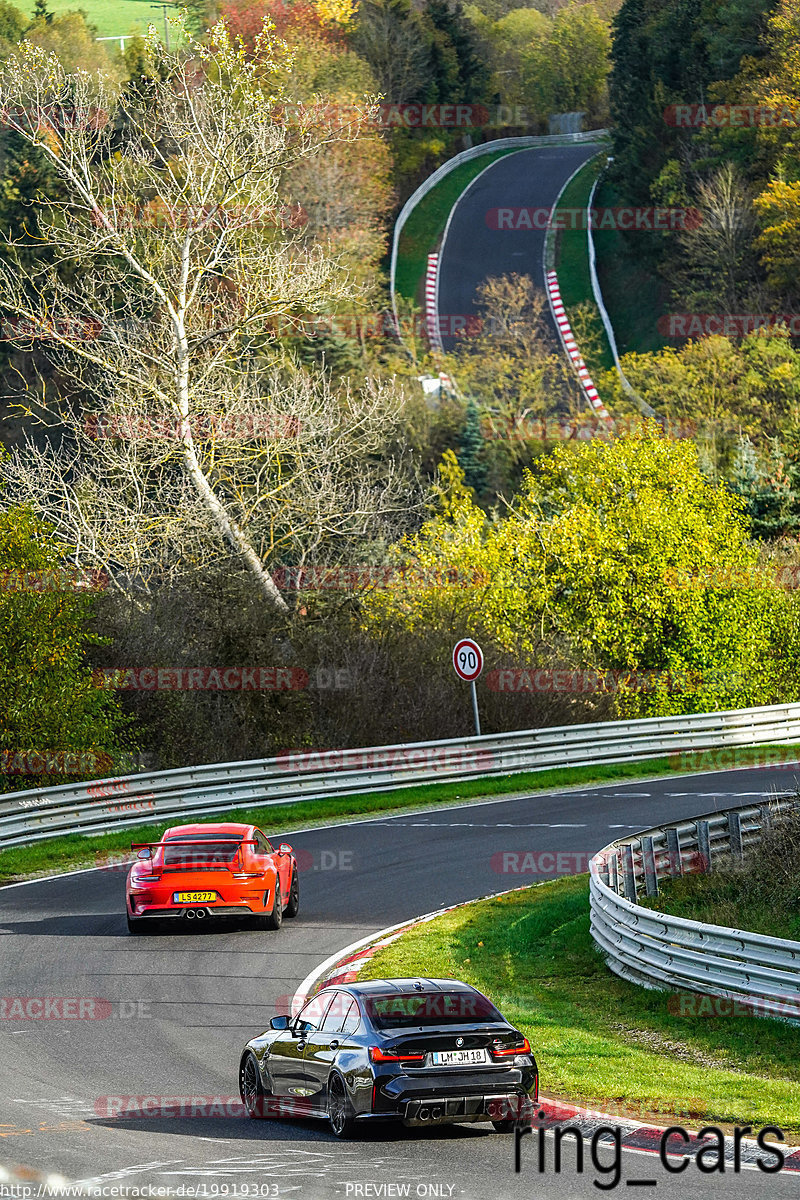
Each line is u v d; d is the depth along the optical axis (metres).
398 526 151.00
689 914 55.38
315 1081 32.28
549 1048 40.97
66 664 92.56
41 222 132.38
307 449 130.50
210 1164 28.89
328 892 69.94
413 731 112.12
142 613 109.62
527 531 136.12
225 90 133.75
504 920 61.78
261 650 109.25
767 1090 35.50
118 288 142.25
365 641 115.75
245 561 120.94
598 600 131.38
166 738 104.88
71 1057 40.81
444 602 123.88
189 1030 44.34
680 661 131.50
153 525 120.62
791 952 40.97
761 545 164.25
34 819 81.44
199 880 59.06
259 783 92.44
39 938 60.03
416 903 66.44
